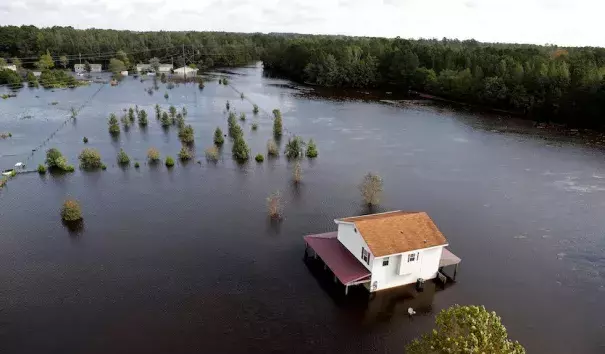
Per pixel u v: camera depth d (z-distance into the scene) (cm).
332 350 3103
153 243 4444
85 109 10494
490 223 5069
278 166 6869
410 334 3275
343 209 5341
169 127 9025
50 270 3944
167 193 5709
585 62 12119
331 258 3875
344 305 3569
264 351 3069
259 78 17462
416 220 3859
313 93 14138
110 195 5616
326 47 17825
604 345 3209
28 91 12738
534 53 15025
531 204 5625
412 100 13338
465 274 4041
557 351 3131
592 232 4897
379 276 3662
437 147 8194
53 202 5369
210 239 4547
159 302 3544
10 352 2986
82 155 6644
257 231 4738
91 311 3416
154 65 18175
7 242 4409
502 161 7425
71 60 18338
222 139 7975
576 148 8300
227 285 3788
